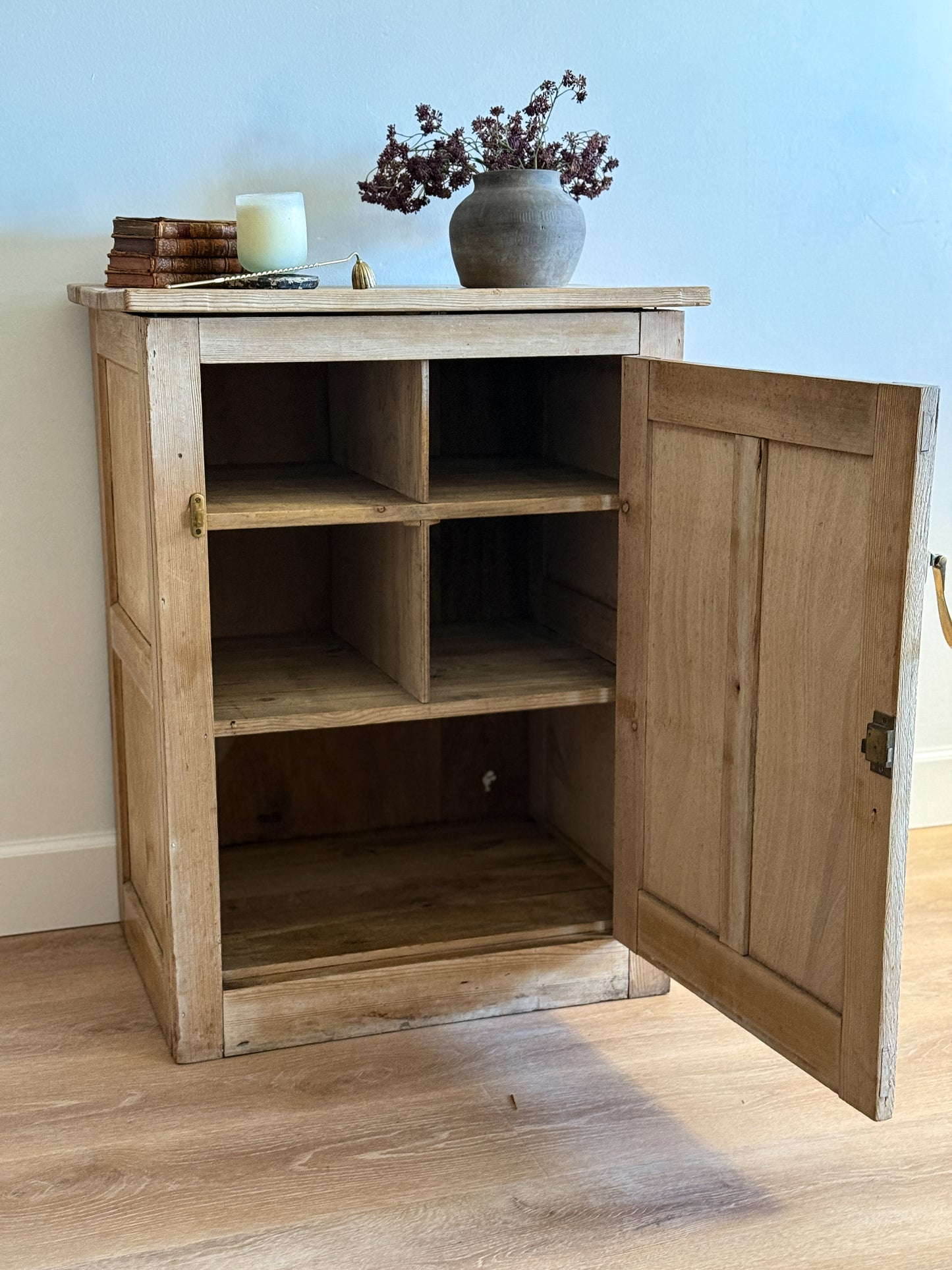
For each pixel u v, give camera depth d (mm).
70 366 2100
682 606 1716
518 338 1799
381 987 1899
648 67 2291
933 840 2631
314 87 2129
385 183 2037
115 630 2066
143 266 1812
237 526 1738
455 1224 1492
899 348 2543
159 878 1877
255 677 2018
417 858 2311
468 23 2184
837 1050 1474
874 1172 1586
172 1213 1511
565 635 2256
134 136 2062
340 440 2188
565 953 1986
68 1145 1637
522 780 2539
